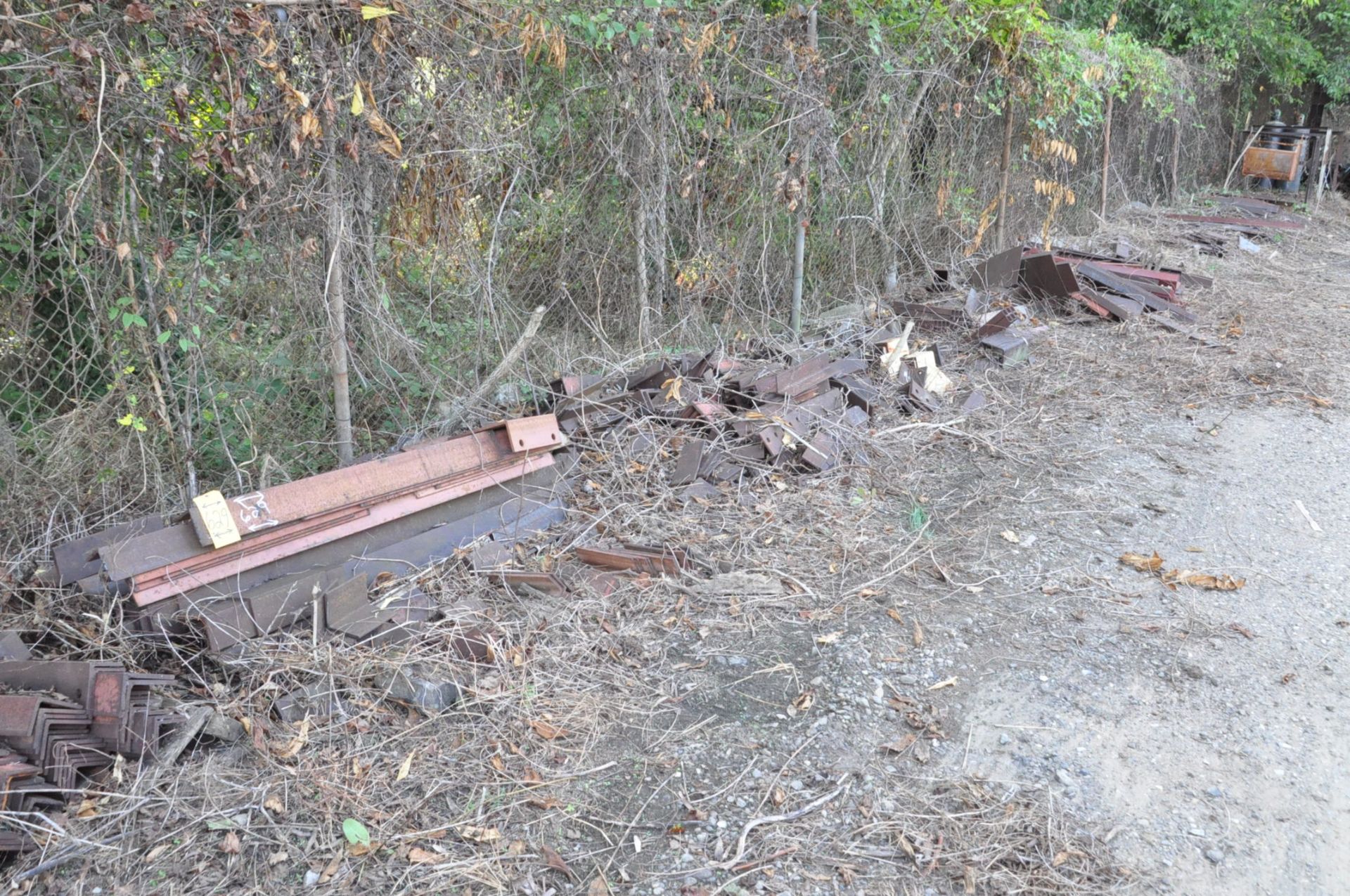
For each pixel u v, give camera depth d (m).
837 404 5.60
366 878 2.50
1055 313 8.11
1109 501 4.78
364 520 3.79
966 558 4.20
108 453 3.90
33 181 3.53
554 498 4.45
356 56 3.90
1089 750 3.02
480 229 4.95
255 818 2.67
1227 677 3.37
